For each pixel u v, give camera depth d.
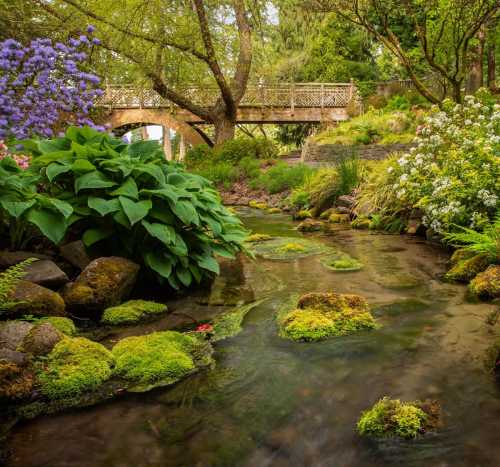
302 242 5.64
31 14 9.34
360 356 2.27
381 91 22.19
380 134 15.21
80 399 1.91
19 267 2.53
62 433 1.67
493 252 3.57
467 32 8.91
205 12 15.72
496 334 2.47
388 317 2.81
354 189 8.54
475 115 6.08
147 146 3.87
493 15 9.03
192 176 4.18
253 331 2.67
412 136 14.02
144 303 3.06
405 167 5.93
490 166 4.58
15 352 2.03
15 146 4.16
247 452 1.55
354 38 25.97
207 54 16.12
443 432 1.61
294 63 23.23
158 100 20.95
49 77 6.33
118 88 20.77
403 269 4.07
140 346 2.32
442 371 2.07
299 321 2.68
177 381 2.06
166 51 16.08
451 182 4.62
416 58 11.82
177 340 2.46
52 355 2.12
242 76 18.80
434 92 17.89
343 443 1.58
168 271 3.30
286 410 1.80
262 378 2.07
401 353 2.28
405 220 6.34
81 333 2.64
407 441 1.57
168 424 1.72
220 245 3.95
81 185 3.13
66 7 12.52
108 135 3.80
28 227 3.35
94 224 3.49
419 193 5.41
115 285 2.99
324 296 2.97
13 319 2.55
